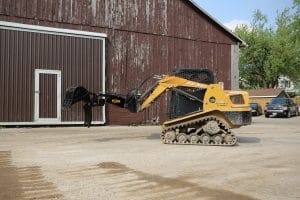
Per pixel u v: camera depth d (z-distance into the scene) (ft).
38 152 35.45
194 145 40.98
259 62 231.91
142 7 74.79
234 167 28.99
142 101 44.62
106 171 27.12
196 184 23.65
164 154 34.73
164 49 77.10
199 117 41.04
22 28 61.72
